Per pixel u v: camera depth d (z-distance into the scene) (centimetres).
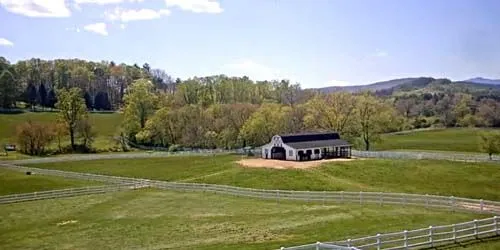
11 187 6856
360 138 10644
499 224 3625
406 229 3709
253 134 11138
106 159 9950
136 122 13125
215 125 12088
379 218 4147
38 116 15762
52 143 12638
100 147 12512
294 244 3384
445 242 3328
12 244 3847
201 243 3581
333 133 9188
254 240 3591
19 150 11725
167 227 4225
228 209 4953
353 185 6488
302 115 11469
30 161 9650
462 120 16875
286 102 15325
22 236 4116
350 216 4284
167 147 12581
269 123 11162
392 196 5062
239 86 16275
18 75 19025
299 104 12406
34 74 19838
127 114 13162
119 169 8719
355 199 5059
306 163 7731
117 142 13125
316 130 10619
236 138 11675
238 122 11900
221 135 11781
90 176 7481
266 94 16312
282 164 7688
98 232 4147
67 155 11056
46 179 7444
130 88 13888
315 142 8719
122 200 5716
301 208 4828
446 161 7894
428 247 3231
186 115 12438
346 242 3088
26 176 7731
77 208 5312
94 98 19138
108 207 5316
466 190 6225
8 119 15138
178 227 4203
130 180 7025
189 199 5616
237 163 8044
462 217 4109
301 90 16250
